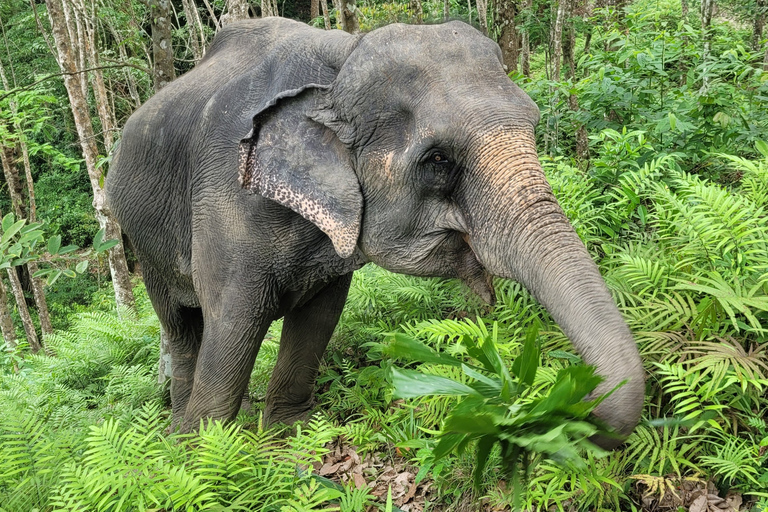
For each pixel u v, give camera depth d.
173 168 3.62
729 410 2.82
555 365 3.13
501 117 2.46
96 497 2.58
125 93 20.48
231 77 3.40
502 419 1.89
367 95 2.67
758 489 2.59
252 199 3.11
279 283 3.29
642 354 2.96
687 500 2.70
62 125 21.09
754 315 3.00
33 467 3.07
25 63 18.69
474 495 2.96
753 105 5.27
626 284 3.44
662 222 3.69
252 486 2.73
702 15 7.12
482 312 4.06
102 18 12.89
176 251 3.82
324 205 2.80
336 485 3.25
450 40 2.64
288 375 3.98
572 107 6.52
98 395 5.85
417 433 3.42
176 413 4.41
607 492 2.71
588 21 8.63
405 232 2.76
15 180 14.44
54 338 7.15
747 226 3.15
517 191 2.38
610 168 4.47
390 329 4.27
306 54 3.03
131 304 10.48
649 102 5.40
